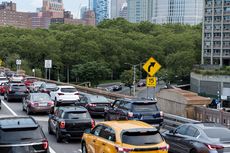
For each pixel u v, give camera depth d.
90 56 145.00
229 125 18.41
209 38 132.00
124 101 20.80
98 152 13.19
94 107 26.83
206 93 117.69
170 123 21.08
